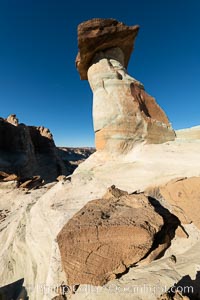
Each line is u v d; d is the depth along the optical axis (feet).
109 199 26.84
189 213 23.27
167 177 30.04
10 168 156.66
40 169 205.67
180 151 35.19
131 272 18.44
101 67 45.03
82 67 50.83
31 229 34.22
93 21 42.57
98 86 44.11
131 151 40.06
